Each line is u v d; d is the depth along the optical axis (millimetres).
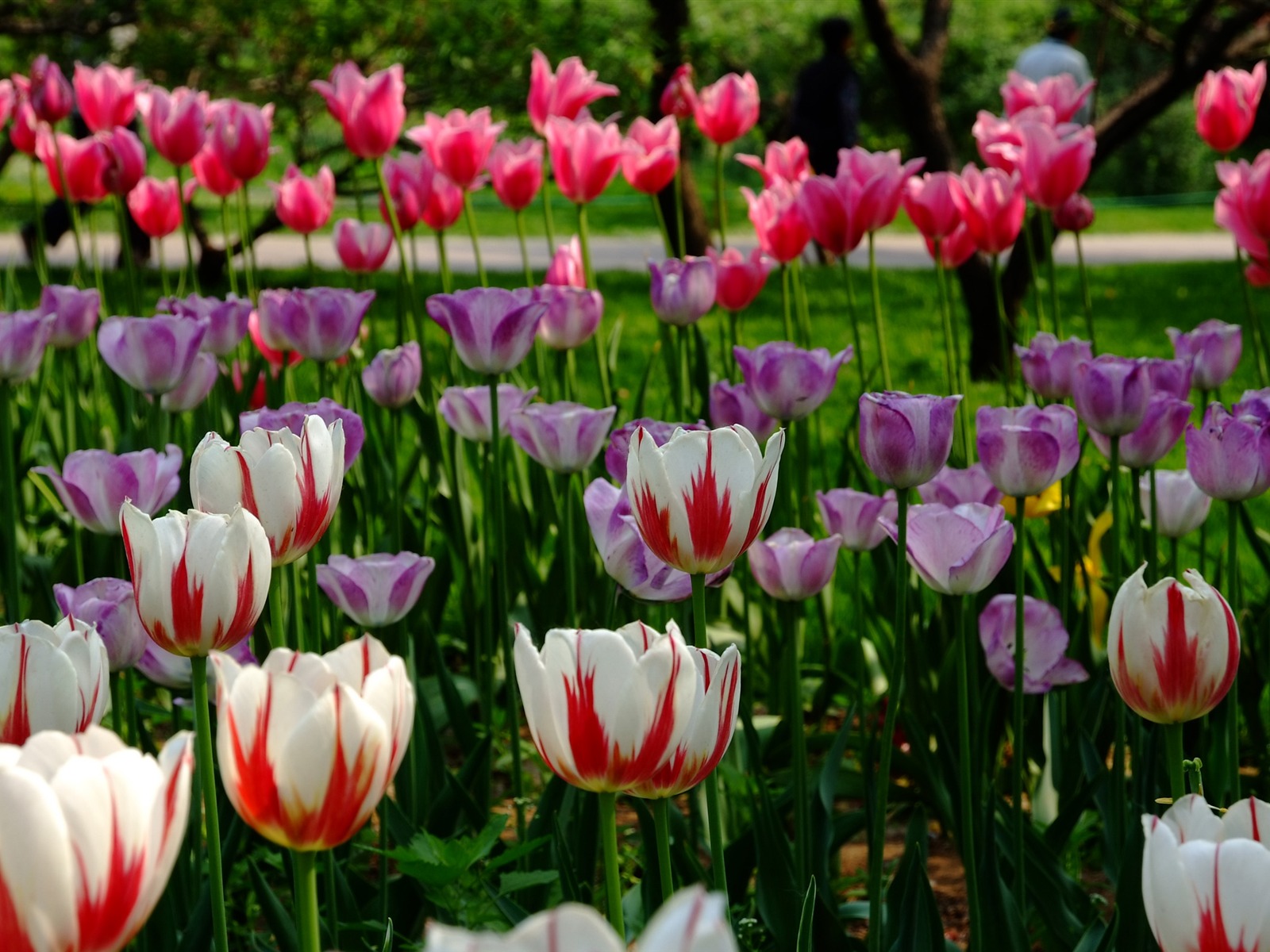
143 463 2234
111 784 863
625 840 2957
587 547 3678
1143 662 1529
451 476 3713
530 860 2312
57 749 917
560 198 24906
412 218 4117
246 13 9508
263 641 2736
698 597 1569
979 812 2531
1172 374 2676
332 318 3051
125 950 2143
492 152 4027
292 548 1558
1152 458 2537
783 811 2576
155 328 2658
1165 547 4785
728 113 4352
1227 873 1008
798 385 2619
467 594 3852
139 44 10188
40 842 834
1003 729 3387
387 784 1081
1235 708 2465
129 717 2135
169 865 919
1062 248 17797
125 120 4613
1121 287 12492
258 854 2689
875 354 8508
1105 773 2609
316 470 1545
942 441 1889
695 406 3957
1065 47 9359
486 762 2539
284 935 1972
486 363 2701
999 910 2059
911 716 2895
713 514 1514
